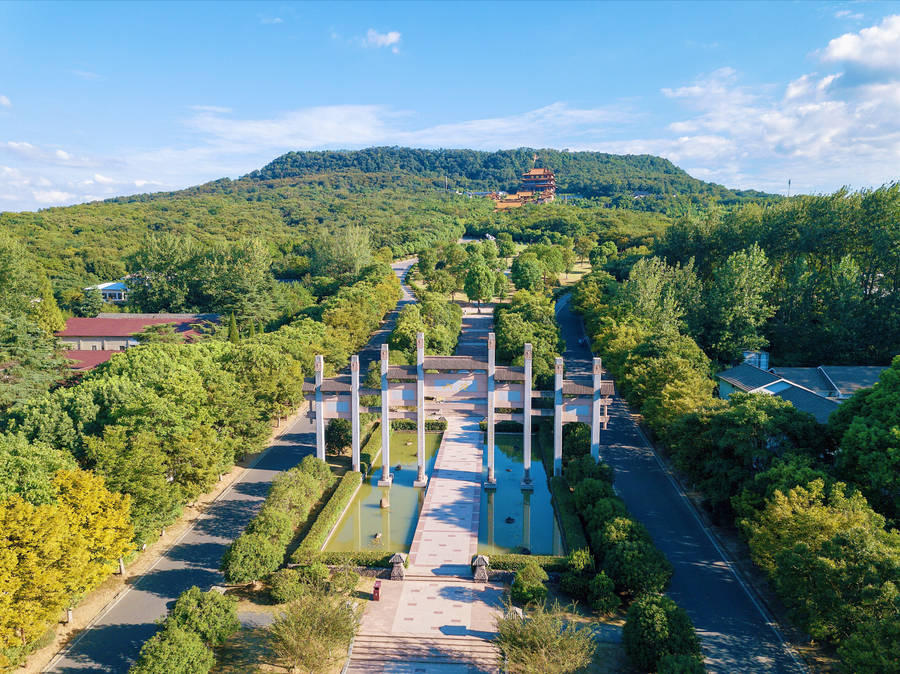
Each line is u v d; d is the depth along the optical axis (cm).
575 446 6353
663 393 6275
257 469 6606
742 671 3484
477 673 3553
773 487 4209
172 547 5028
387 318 14338
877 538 3416
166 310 14712
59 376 7838
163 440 5147
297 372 7212
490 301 16288
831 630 3222
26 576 3466
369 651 3738
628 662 3572
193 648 3331
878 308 8594
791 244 10531
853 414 4784
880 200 9419
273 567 4362
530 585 4144
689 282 9975
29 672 3525
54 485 4088
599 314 10894
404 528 5434
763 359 8875
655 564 4084
